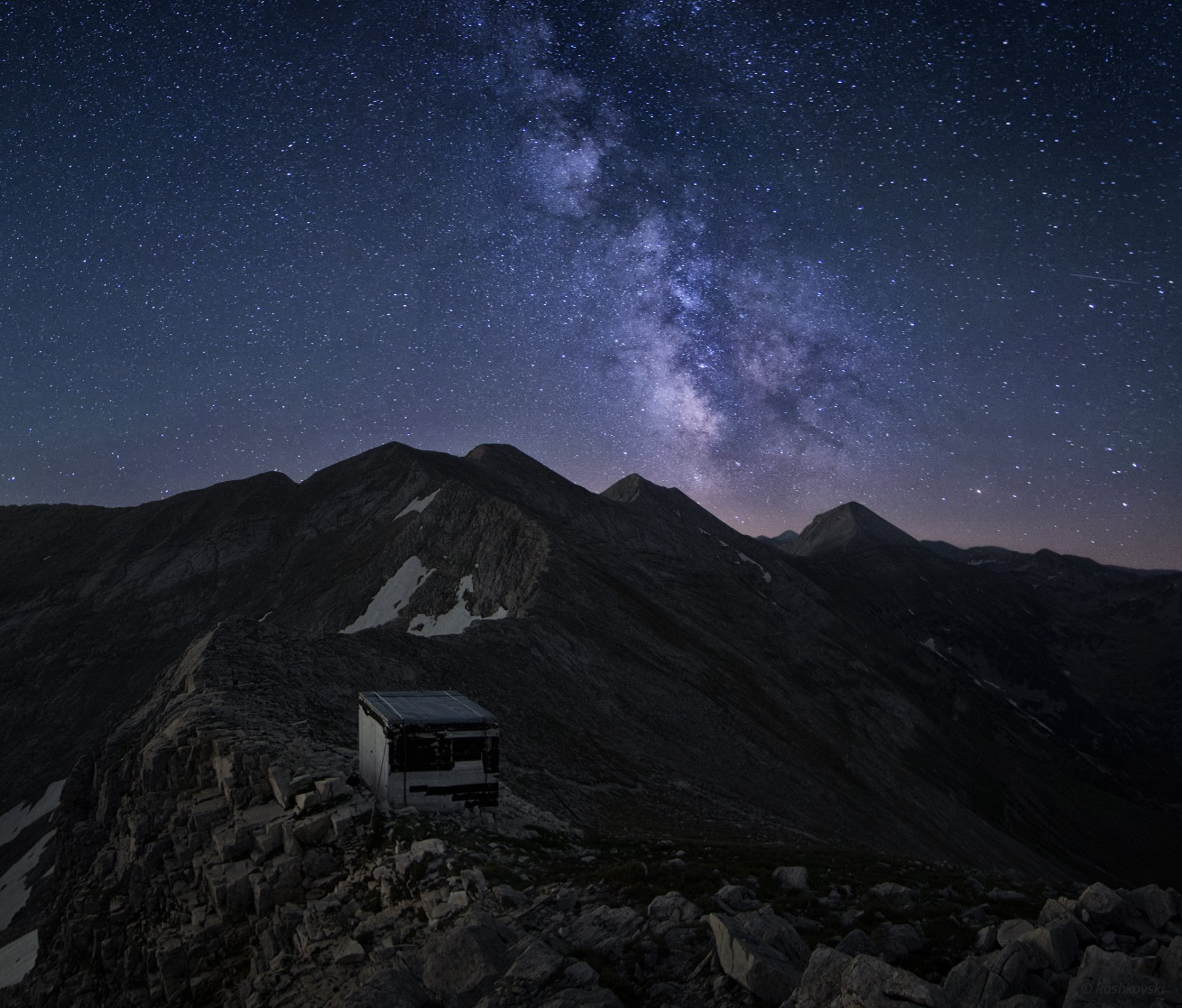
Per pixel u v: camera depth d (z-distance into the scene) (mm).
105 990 20906
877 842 69312
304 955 15281
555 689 65000
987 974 8688
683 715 74562
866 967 8156
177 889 21219
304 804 20688
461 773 22156
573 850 21688
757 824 52000
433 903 15195
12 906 66188
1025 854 100938
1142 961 8352
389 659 53688
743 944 9531
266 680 40969
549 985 9953
